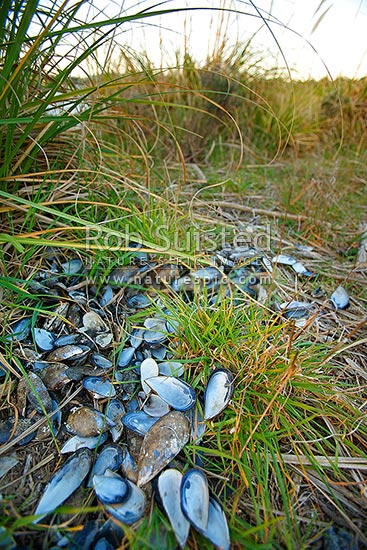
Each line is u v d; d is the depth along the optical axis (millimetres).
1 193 454
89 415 424
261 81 1360
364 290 688
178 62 1209
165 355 512
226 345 481
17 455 397
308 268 736
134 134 1108
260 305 541
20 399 437
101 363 483
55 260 606
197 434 418
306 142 1364
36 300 542
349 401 471
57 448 396
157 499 361
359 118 1396
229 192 998
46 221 589
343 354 551
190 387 449
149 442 394
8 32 477
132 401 458
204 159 1211
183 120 1195
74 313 545
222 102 1232
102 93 863
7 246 551
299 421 436
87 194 644
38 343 492
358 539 350
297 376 460
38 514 341
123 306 582
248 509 371
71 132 700
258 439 419
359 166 1234
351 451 427
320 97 1526
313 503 382
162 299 564
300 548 343
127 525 341
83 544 330
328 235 863
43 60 555
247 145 1298
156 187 875
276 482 397
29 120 468
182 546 321
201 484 365
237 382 457
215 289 635
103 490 356
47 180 583
